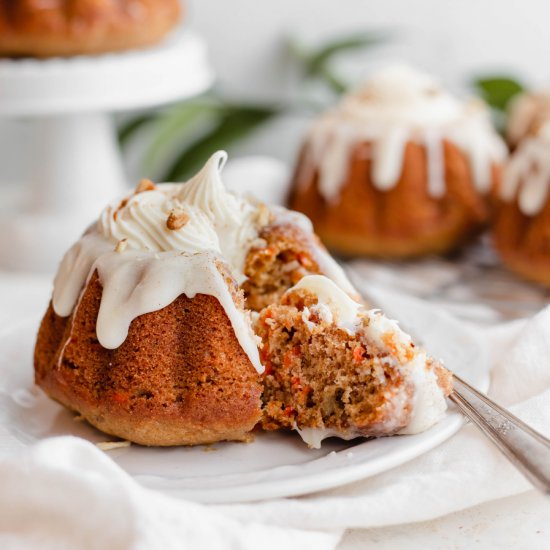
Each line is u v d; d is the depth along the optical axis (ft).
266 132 3.42
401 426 1.65
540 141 2.41
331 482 1.56
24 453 1.52
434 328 1.95
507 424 1.63
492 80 3.07
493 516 1.61
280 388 1.71
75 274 1.73
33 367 1.84
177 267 1.68
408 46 3.36
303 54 3.20
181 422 1.67
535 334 1.85
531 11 3.31
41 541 1.48
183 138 3.32
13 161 3.28
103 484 1.47
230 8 3.29
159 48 2.54
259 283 1.83
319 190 2.55
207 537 1.46
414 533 1.59
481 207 2.54
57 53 2.40
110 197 2.60
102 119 2.60
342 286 1.84
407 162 2.49
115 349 1.68
